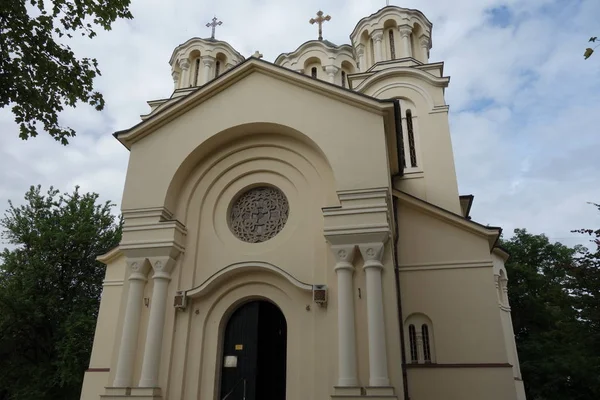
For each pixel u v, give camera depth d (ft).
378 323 40.11
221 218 50.16
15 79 35.65
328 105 48.83
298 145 50.06
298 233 46.73
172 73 100.37
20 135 37.68
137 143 52.24
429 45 88.63
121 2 37.50
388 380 38.58
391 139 51.65
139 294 46.60
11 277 88.12
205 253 48.62
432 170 70.85
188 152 50.31
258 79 51.85
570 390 81.66
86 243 93.97
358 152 45.98
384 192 43.68
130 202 49.39
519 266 108.27
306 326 42.93
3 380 82.64
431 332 51.85
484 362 49.26
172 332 45.24
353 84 81.61
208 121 51.26
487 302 51.31
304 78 49.70
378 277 41.70
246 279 46.42
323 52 99.60
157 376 43.65
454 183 69.26
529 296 103.76
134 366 44.52
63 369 79.36
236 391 44.32
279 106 49.90
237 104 51.16
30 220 94.07
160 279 46.47
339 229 42.93
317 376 40.55
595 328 46.03
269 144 51.13
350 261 42.83
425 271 53.88
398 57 83.97
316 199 47.37
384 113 47.44
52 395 83.92
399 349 39.83
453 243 54.34
